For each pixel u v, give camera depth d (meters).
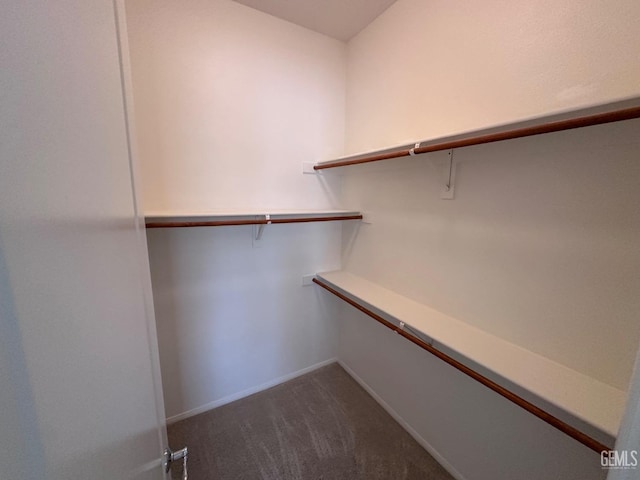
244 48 1.54
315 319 2.09
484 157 1.08
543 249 0.93
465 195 1.17
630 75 0.73
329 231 2.03
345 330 2.12
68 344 0.24
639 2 0.70
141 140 1.36
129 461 0.40
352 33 1.75
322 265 2.04
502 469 1.13
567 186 0.86
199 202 1.54
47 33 0.23
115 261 0.40
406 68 1.42
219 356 1.75
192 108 1.46
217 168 1.56
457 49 1.16
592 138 0.79
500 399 1.11
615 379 0.80
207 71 1.47
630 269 0.75
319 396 1.88
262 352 1.90
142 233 0.73
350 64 1.84
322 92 1.83
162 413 0.80
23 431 0.17
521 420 1.05
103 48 0.40
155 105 1.37
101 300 0.33
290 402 1.82
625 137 0.73
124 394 0.40
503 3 0.99
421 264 1.42
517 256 1.01
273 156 1.72
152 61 1.34
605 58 0.77
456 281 1.25
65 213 0.24
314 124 1.83
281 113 1.71
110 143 0.41
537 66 0.91
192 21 1.40
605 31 0.76
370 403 1.82
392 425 1.64
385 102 1.57
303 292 2.00
